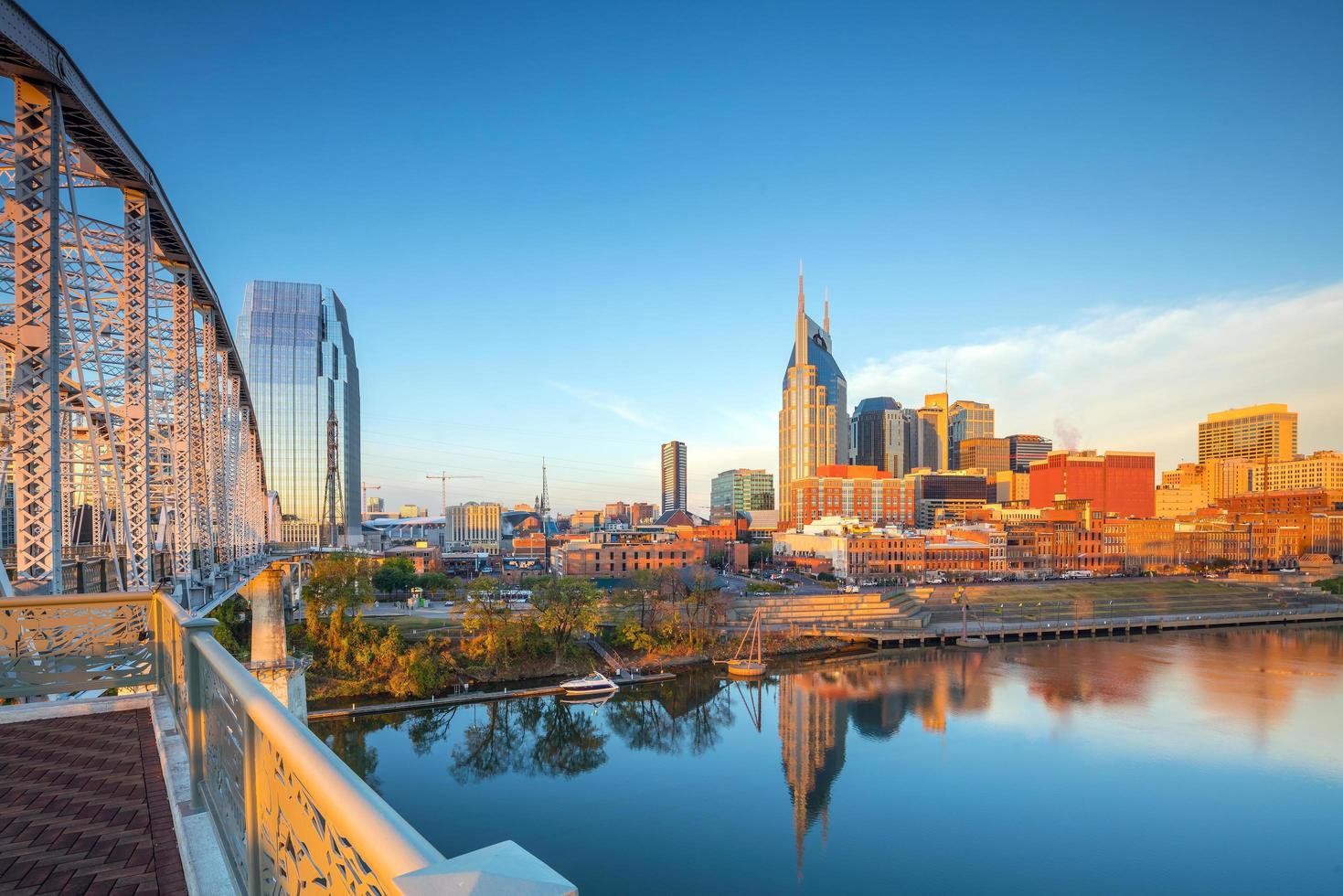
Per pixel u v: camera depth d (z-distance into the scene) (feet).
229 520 169.17
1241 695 257.14
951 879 133.90
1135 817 159.02
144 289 87.81
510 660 272.10
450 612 337.93
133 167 83.87
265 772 13.78
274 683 212.23
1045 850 144.56
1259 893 131.03
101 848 22.53
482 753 193.67
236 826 17.04
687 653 306.35
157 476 124.98
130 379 88.02
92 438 72.95
